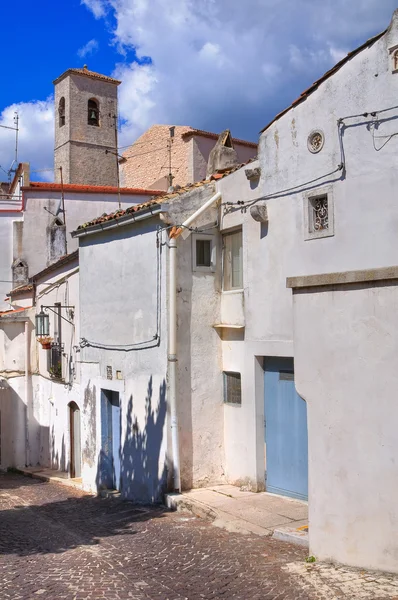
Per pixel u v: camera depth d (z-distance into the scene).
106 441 15.58
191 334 12.97
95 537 10.29
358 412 7.27
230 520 10.30
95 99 35.88
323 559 7.63
